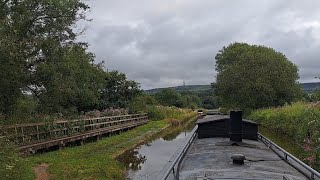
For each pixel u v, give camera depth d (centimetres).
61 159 1645
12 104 1839
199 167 680
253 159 752
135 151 2295
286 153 747
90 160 1695
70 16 2002
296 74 4666
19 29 1784
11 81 1742
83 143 2344
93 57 2586
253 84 3816
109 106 4028
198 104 12438
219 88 4550
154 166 1789
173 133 3584
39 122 1917
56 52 1986
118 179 1473
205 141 1066
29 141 1752
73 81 2162
